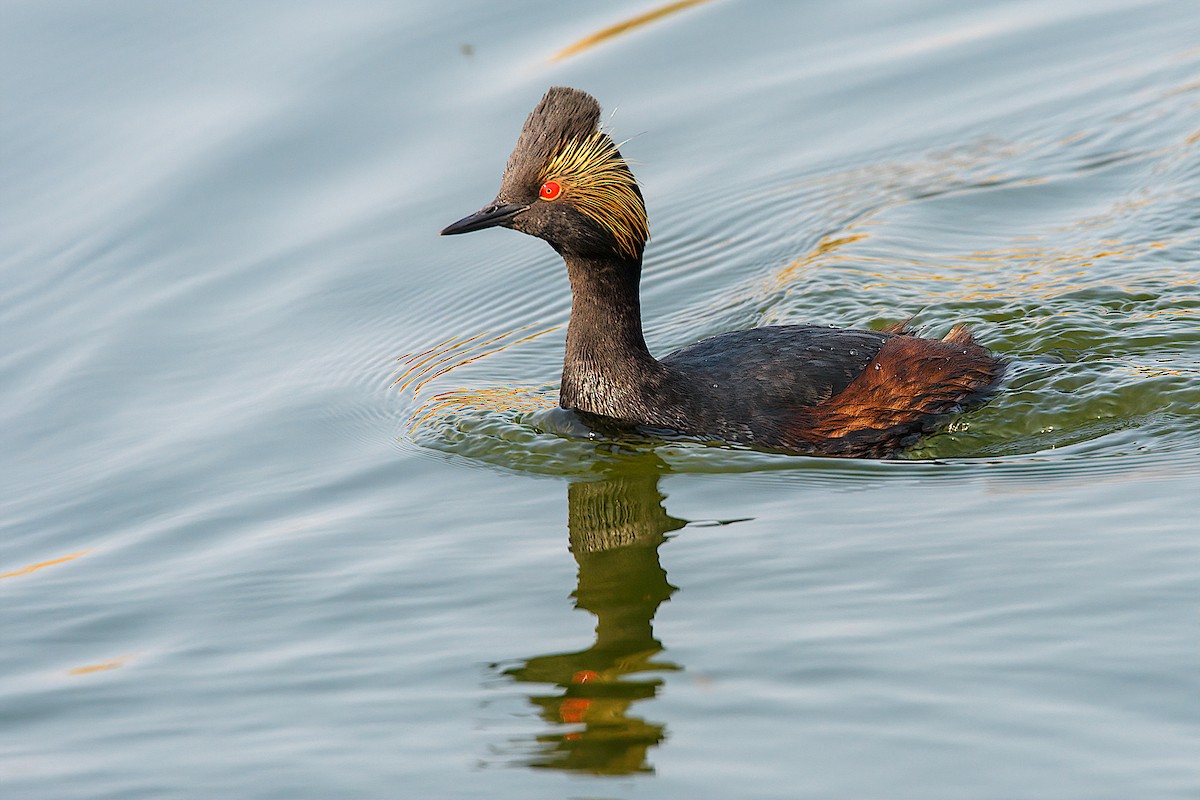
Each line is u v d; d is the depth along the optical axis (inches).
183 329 722.2
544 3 964.6
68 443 630.5
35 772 386.3
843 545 470.0
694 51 930.7
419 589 472.4
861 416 552.4
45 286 756.6
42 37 933.2
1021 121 860.0
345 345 702.5
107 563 519.8
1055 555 447.8
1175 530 455.2
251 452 604.1
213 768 381.1
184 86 889.5
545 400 622.8
